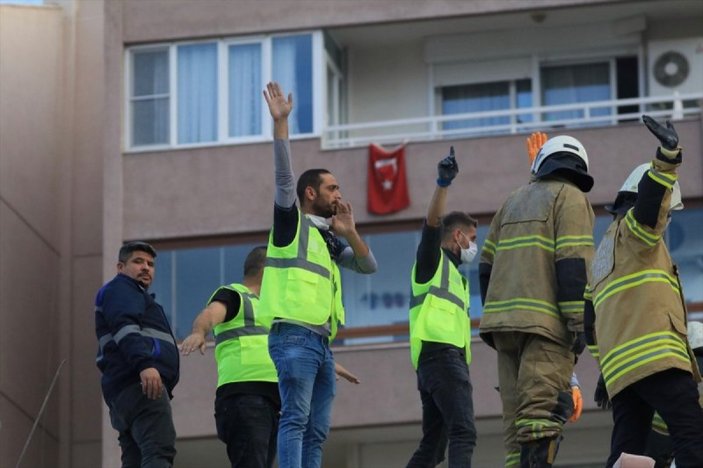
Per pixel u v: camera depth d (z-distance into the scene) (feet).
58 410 125.90
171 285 114.62
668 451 48.96
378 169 113.09
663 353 40.27
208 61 117.39
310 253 46.34
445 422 50.70
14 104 127.65
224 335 49.93
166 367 48.83
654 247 41.01
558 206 46.01
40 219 127.65
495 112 113.70
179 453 114.11
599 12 119.14
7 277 123.65
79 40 131.85
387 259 112.16
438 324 50.98
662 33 119.96
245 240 114.73
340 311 47.42
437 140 113.19
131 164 116.57
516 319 45.39
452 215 53.52
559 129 112.78
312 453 46.42
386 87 122.52
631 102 112.98
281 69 116.67
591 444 111.24
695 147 111.55
